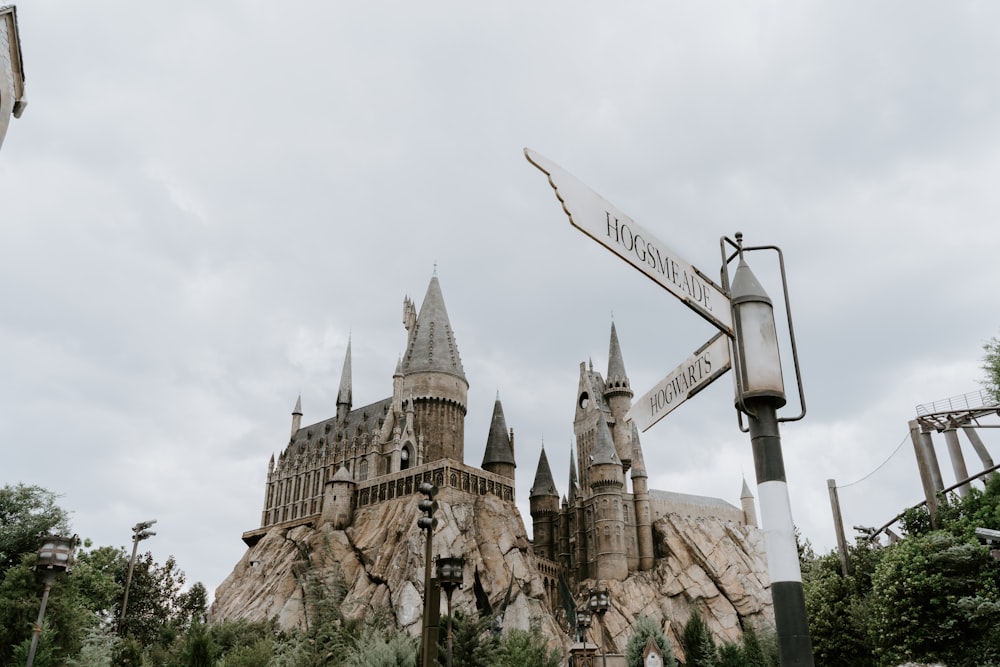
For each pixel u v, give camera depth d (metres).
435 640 27.62
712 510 178.50
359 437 151.62
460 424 155.88
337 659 55.03
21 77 19.94
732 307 7.75
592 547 154.88
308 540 134.12
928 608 39.69
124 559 83.88
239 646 63.50
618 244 6.75
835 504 59.78
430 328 161.75
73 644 47.41
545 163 6.41
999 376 60.03
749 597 151.00
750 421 7.34
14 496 54.59
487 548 122.38
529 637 69.94
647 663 80.62
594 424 180.38
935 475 59.19
